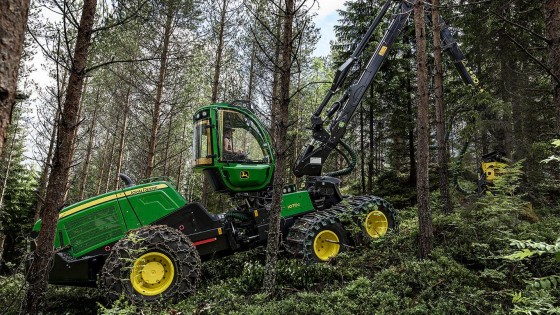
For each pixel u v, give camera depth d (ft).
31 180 82.48
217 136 21.95
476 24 33.73
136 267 16.75
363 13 52.37
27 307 14.56
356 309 14.21
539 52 32.12
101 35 21.76
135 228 18.92
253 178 22.30
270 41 47.85
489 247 18.25
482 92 29.04
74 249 17.92
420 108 19.83
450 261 17.35
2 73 5.97
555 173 34.30
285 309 14.32
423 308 13.89
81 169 75.61
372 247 21.81
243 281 17.98
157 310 16.08
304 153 25.46
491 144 33.99
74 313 18.17
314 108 79.46
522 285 15.34
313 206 23.91
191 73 50.49
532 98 33.47
